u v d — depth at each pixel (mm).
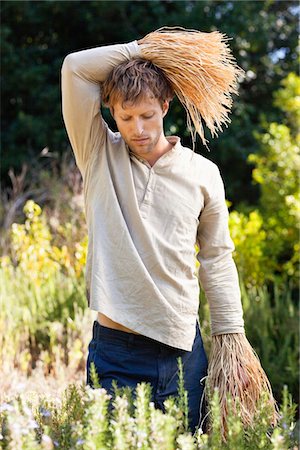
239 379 2426
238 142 9297
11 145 9156
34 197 7848
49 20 9594
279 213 7309
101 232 2326
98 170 2393
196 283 2428
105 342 2357
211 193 2430
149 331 2299
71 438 1915
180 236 2350
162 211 2340
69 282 5137
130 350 2336
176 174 2361
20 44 9859
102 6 9031
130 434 1899
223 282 2475
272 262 7008
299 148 7449
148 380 2336
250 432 2127
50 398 2471
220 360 2453
